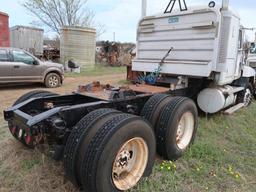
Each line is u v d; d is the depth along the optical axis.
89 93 3.88
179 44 5.26
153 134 2.93
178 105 3.49
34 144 2.79
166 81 5.37
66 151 2.53
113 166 2.50
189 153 3.77
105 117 2.60
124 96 3.70
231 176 3.27
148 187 2.89
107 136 2.41
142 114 3.57
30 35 19.31
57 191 2.78
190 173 3.28
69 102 3.95
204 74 4.80
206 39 4.85
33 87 9.86
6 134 4.28
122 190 2.67
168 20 5.38
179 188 2.94
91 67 18.44
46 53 20.69
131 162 2.84
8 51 8.84
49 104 3.53
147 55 5.89
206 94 5.41
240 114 6.36
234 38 5.20
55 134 2.72
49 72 9.90
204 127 5.09
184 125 3.86
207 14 4.78
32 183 2.89
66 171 2.57
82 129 2.52
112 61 22.95
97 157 2.35
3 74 8.66
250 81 7.25
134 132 2.64
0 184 2.88
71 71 16.16
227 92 5.54
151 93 4.12
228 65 5.18
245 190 3.00
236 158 3.79
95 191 2.40
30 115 3.02
